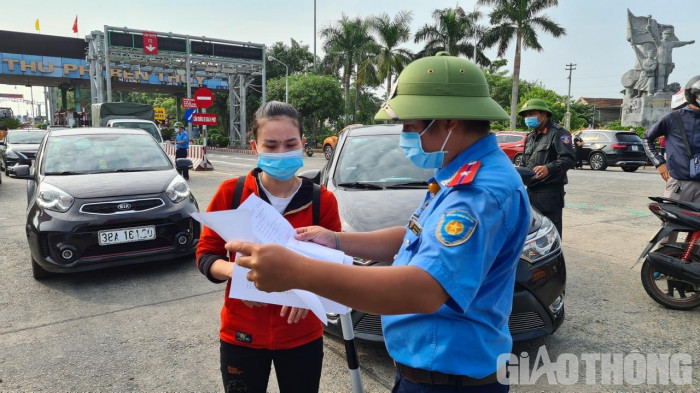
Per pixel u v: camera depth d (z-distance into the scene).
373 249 1.62
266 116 1.67
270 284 0.99
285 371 1.76
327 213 1.81
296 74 37.81
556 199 4.55
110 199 4.54
